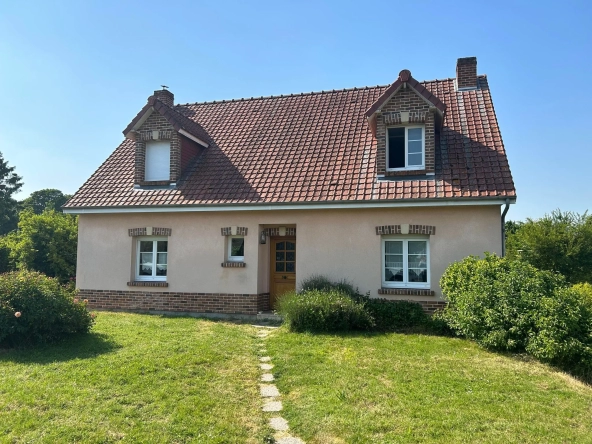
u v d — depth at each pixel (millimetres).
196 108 18625
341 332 10438
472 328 9219
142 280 14445
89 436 4949
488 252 10734
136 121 14477
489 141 12727
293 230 13391
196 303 13609
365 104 15953
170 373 7109
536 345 8172
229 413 5684
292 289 13844
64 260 20703
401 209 12062
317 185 12898
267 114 17000
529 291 8867
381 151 12625
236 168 14484
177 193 14000
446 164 12352
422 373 7281
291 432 5277
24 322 8758
